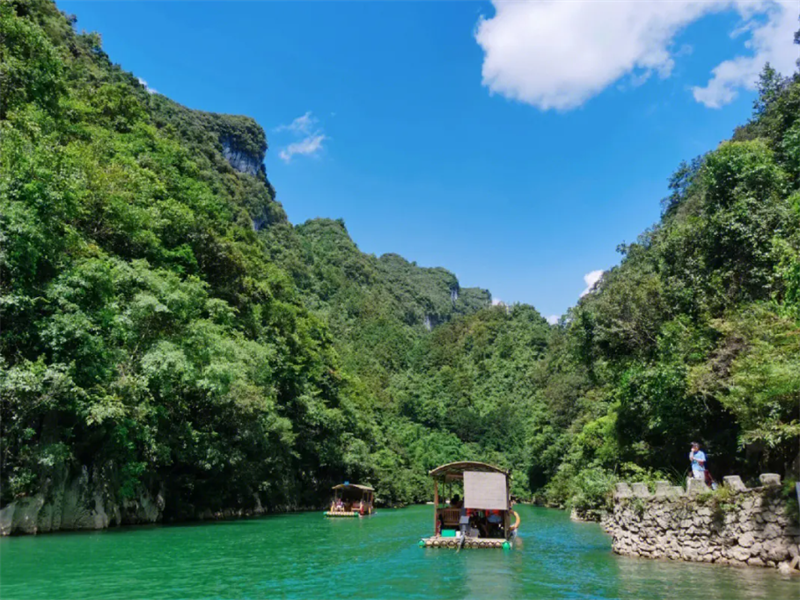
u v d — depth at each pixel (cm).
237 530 2628
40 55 3050
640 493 1652
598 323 2686
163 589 1176
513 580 1282
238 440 3581
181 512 3108
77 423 2319
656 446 2572
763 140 3550
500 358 14200
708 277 2398
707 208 2677
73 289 2212
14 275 2023
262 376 3822
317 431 5306
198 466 3195
